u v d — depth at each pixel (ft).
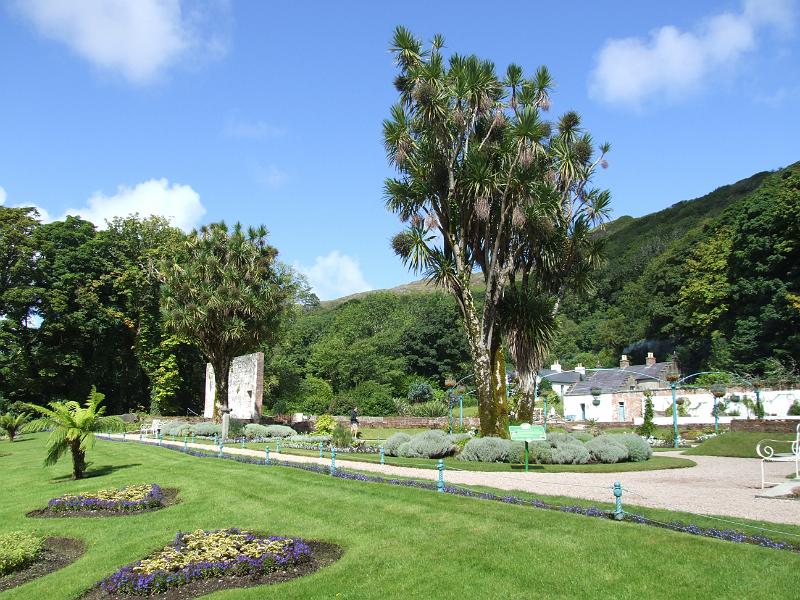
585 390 176.35
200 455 70.23
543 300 71.26
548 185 71.05
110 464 65.82
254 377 123.34
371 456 68.03
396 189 69.72
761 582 21.01
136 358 171.63
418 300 282.56
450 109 68.95
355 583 24.62
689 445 95.20
